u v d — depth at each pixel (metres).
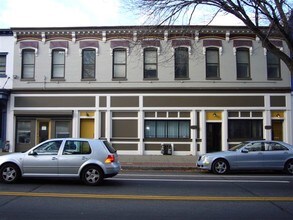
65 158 10.80
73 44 22.98
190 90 22.59
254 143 15.12
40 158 10.82
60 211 7.39
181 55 22.83
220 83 22.61
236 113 22.67
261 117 22.67
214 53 22.92
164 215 7.16
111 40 22.91
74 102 22.69
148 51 22.88
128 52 22.70
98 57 22.84
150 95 22.62
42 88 22.72
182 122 22.77
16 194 9.14
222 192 9.91
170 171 15.97
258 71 22.75
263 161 14.74
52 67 23.00
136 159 19.77
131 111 22.64
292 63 15.43
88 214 7.17
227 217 7.05
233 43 22.84
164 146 22.36
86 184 10.84
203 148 22.30
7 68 22.91
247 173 15.18
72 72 22.81
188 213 7.35
